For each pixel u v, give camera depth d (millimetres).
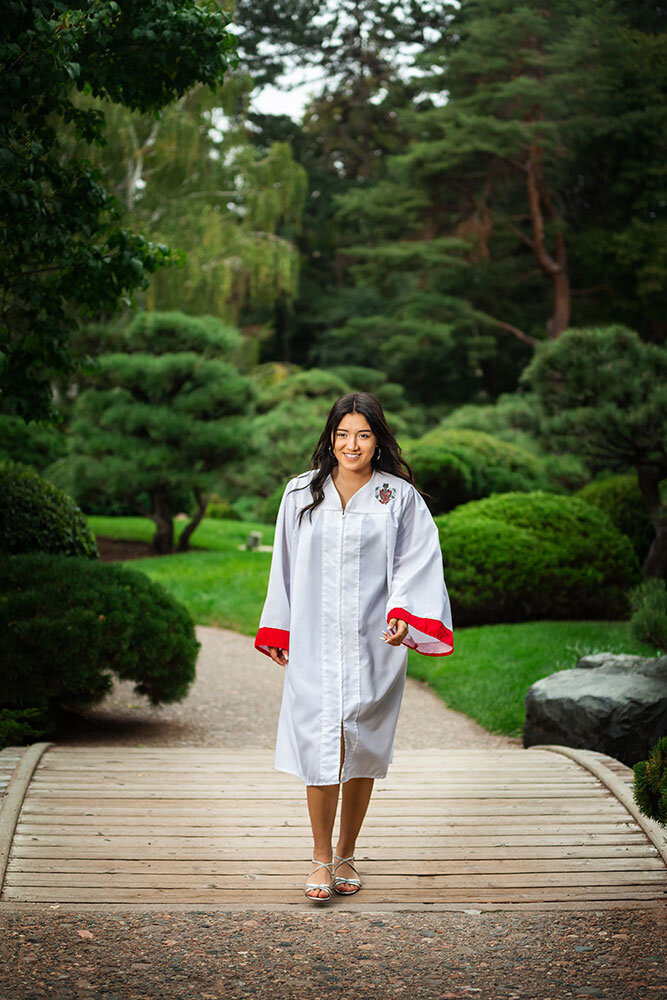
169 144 20406
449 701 8031
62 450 18938
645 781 3367
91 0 4680
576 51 21297
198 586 13039
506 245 26500
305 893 3260
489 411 18625
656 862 3596
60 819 3898
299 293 34312
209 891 3287
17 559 6402
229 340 16297
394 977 2682
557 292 25219
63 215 5156
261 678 8797
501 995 2578
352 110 34906
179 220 20516
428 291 27625
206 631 11141
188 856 3582
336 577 3150
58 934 2910
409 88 30156
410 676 9086
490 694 7824
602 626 9852
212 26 5000
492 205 27109
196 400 15656
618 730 5359
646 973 2711
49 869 3412
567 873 3492
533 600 10531
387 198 27359
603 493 13258
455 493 12992
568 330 10656
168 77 5258
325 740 3102
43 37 4262
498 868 3525
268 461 18609
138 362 15453
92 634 5816
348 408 3166
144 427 16109
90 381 16344
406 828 3936
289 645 3199
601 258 23875
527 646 9047
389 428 3229
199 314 21312
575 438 10625
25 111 4875
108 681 5941
